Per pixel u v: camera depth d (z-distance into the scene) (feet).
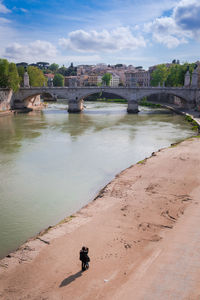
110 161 152.15
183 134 228.43
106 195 96.37
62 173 132.87
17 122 299.17
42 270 56.03
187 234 67.10
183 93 394.32
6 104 384.47
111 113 391.45
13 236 79.05
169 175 115.34
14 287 51.26
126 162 150.20
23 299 47.98
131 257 59.00
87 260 54.54
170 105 472.85
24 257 60.75
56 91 401.70
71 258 59.77
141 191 98.94
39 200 103.35
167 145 190.80
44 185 118.21
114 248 62.95
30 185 118.42
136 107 401.70
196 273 51.60
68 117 344.28
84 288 49.90
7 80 367.04
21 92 405.59
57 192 110.32
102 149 179.63
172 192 97.35
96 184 118.01
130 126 272.10
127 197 93.81
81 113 391.24
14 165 145.79
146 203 88.38
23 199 104.47
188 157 140.97
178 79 453.99
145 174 117.19
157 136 221.05
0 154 167.22
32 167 142.41
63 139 211.00
